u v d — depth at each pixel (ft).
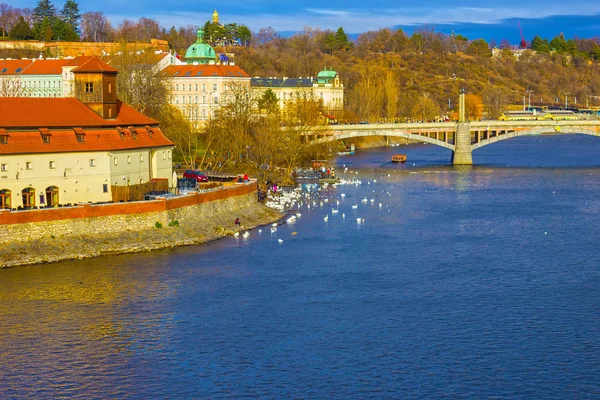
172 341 328.90
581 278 413.59
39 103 504.84
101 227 464.24
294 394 283.38
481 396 281.74
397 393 283.79
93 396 282.97
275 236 511.40
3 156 467.52
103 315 356.18
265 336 334.03
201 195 519.60
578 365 305.32
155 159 554.05
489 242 494.59
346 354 315.58
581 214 591.37
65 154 489.67
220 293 387.96
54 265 429.79
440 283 405.39
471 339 329.93
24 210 439.63
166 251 465.06
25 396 282.97
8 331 336.90
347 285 401.70
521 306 369.50
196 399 280.10
